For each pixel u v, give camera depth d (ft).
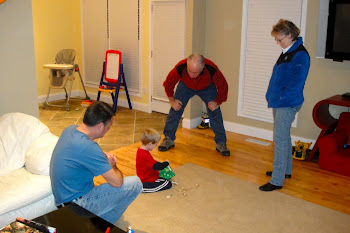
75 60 23.99
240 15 15.53
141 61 20.15
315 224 9.35
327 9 12.81
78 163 7.35
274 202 10.43
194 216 9.62
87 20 22.57
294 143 14.90
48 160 8.86
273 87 10.58
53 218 6.98
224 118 17.12
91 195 7.82
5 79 12.07
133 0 19.71
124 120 18.84
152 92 20.10
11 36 11.97
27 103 12.80
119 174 7.67
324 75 13.78
